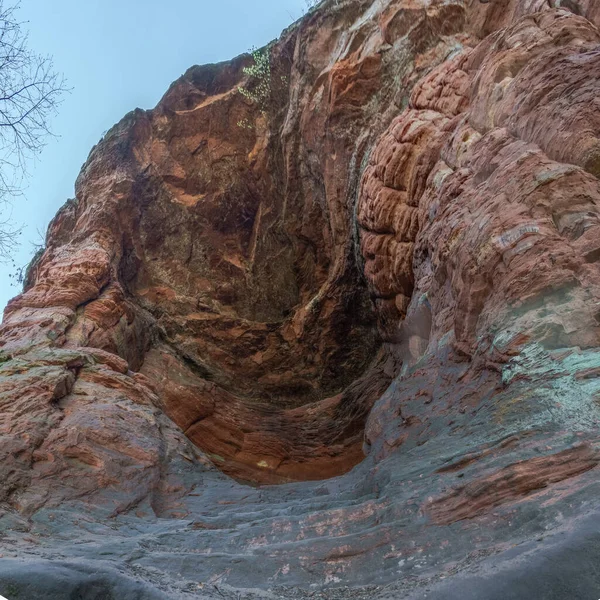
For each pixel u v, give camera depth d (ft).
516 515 12.56
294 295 72.13
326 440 56.03
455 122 41.63
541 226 23.95
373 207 48.11
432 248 34.24
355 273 61.52
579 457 13.87
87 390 38.65
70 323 50.75
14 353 42.22
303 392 64.28
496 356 21.88
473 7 49.88
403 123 47.16
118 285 60.08
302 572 13.66
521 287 22.63
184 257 72.90
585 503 11.62
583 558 9.53
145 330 62.28
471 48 46.83
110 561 15.79
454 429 21.47
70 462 29.35
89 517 24.43
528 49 35.60
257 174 73.77
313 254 69.87
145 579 14.06
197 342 66.90
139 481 30.30
